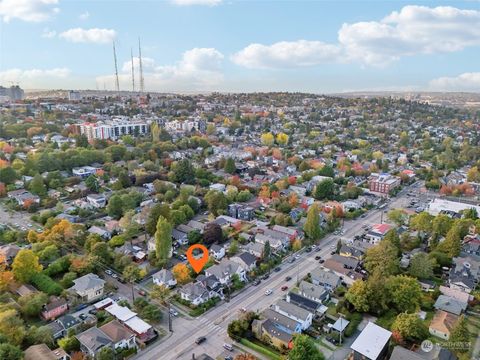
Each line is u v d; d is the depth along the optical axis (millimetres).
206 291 92000
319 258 114938
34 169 182375
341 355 73875
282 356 71938
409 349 74562
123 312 83438
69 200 160500
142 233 128000
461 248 118312
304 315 82000
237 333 78062
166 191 166625
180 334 79812
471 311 88500
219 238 122125
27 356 66938
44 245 108312
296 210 150750
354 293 87312
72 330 77312
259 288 98562
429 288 97375
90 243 109312
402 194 189000
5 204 151125
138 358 72375
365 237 129750
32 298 83438
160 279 96938
